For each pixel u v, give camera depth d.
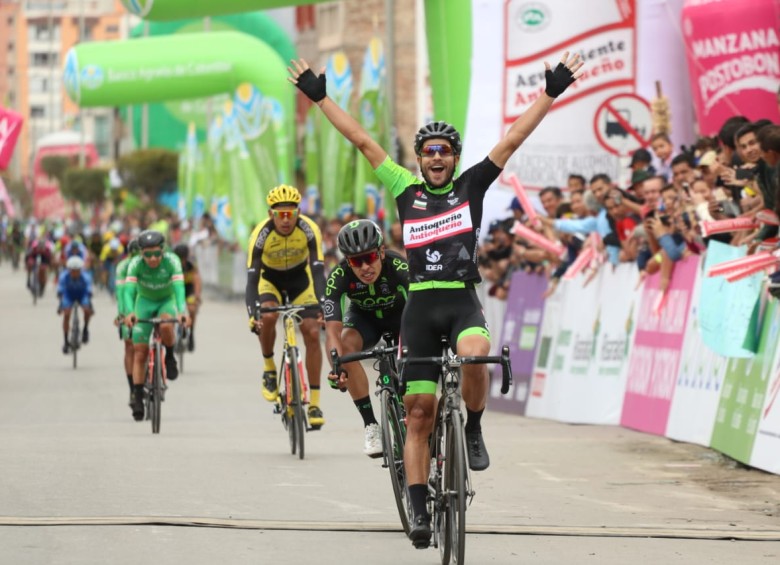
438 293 14.71
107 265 95.44
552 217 36.34
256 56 69.75
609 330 31.36
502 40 38.69
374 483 20.88
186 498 18.92
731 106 31.36
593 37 37.97
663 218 28.39
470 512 18.45
